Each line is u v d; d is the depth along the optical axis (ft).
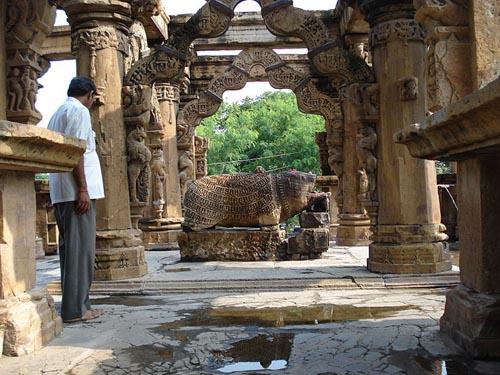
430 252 20.01
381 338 12.11
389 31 20.65
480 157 11.21
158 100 38.91
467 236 12.03
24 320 11.39
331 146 35.37
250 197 25.91
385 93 20.80
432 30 11.94
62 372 10.18
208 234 26.21
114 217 20.59
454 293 12.14
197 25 21.43
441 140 10.37
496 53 11.29
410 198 20.35
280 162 84.94
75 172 14.21
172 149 39.11
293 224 79.05
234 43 47.34
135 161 21.20
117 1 20.66
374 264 20.68
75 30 21.12
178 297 18.07
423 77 20.74
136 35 31.94
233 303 16.67
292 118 89.15
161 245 36.50
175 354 11.29
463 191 12.27
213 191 26.35
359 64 21.09
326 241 25.63
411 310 15.03
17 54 14.11
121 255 20.24
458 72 11.68
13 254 11.69
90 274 14.87
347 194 34.27
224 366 10.47
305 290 18.71
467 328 11.12
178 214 39.09
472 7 11.41
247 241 25.93
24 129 9.50
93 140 15.08
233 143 84.94
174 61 21.35
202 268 23.34
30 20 14.21
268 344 11.89
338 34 40.47
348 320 13.97
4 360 10.92
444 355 10.82
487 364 10.26
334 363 10.46
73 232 14.46
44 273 24.97
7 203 11.46
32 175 12.68
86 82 15.29
